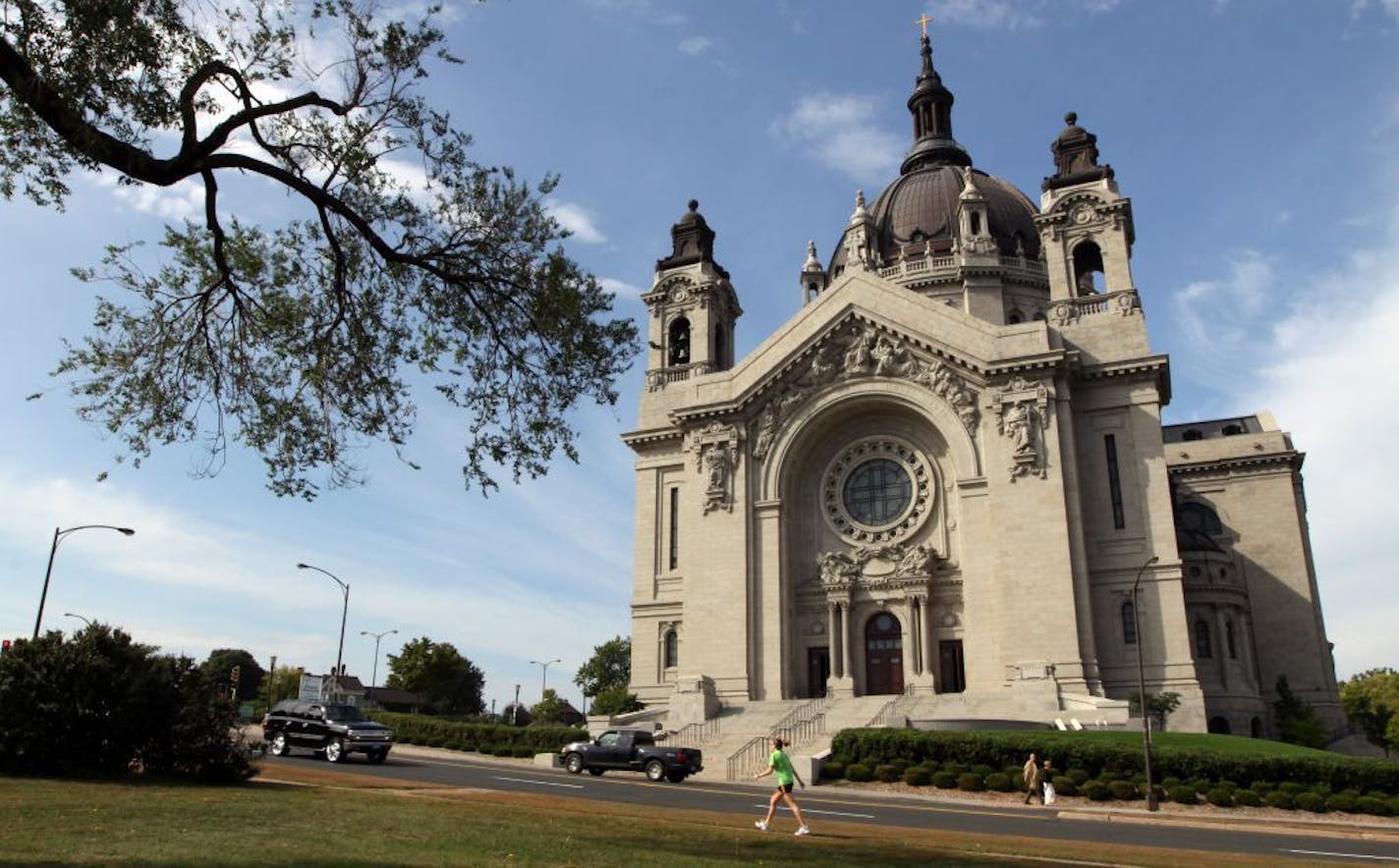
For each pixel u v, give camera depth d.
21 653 27.34
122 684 27.67
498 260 22.53
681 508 65.56
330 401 22.92
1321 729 65.00
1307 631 71.56
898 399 61.03
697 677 58.06
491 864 14.82
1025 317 79.88
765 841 20.25
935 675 57.97
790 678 60.19
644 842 18.75
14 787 22.73
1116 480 57.16
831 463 64.50
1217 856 21.64
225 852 14.80
